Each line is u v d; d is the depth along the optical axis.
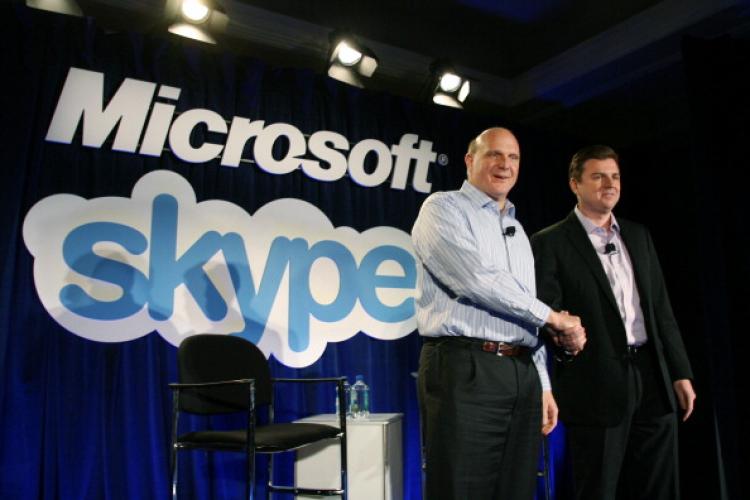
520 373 1.70
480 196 1.86
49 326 2.87
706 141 3.56
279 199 3.52
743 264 3.46
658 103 4.68
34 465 2.73
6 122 2.85
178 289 3.18
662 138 4.81
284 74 3.68
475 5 3.85
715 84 3.63
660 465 2.08
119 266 3.06
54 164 2.99
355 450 3.00
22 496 2.67
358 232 3.74
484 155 1.88
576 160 2.33
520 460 1.70
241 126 3.42
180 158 3.27
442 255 1.71
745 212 3.51
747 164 3.56
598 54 4.23
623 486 2.46
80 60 3.09
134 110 3.15
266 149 3.49
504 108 4.90
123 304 3.04
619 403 2.00
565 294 2.17
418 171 3.98
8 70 2.90
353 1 3.78
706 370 4.27
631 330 2.14
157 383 3.06
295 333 3.44
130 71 3.22
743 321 3.44
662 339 2.27
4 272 2.74
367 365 3.62
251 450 2.31
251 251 3.40
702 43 3.65
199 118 3.32
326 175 3.66
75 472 2.81
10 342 2.77
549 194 4.55
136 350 3.05
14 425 2.71
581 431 2.05
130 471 2.92
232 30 3.78
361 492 2.96
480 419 1.62
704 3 3.70
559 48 4.38
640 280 2.21
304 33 3.96
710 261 3.50
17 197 2.82
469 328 1.69
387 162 3.86
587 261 2.15
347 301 3.62
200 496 3.05
